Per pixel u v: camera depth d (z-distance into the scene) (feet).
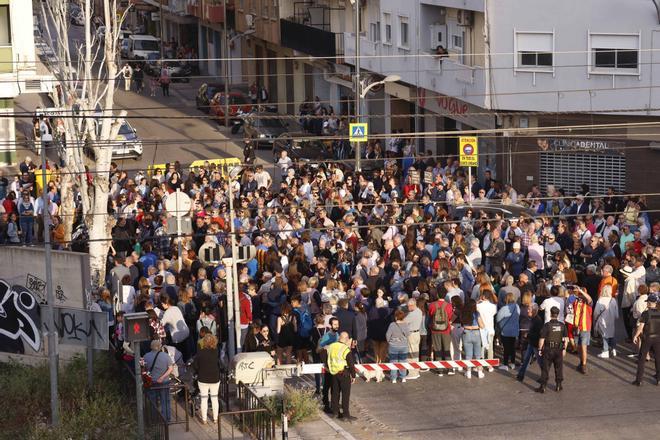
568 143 179.01
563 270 117.39
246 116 246.88
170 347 103.14
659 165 170.60
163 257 131.75
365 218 148.36
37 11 264.31
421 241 124.16
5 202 166.71
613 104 173.68
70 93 145.89
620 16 170.60
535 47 178.81
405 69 217.36
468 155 153.07
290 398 99.40
